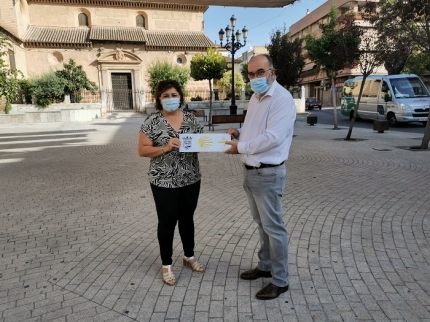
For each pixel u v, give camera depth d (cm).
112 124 2125
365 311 270
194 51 3278
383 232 414
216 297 294
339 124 1945
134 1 3225
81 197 596
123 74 3203
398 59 1066
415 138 1237
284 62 1512
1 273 341
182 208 320
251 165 272
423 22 923
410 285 303
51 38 2977
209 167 823
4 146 1237
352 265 339
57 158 988
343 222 447
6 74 1393
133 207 538
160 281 320
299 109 2986
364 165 801
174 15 3406
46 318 271
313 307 277
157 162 303
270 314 270
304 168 785
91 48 3075
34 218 496
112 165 873
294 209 501
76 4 3166
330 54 1366
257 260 357
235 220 467
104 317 271
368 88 1923
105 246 398
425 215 464
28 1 3080
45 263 360
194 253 373
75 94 2692
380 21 1004
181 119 307
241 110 2505
